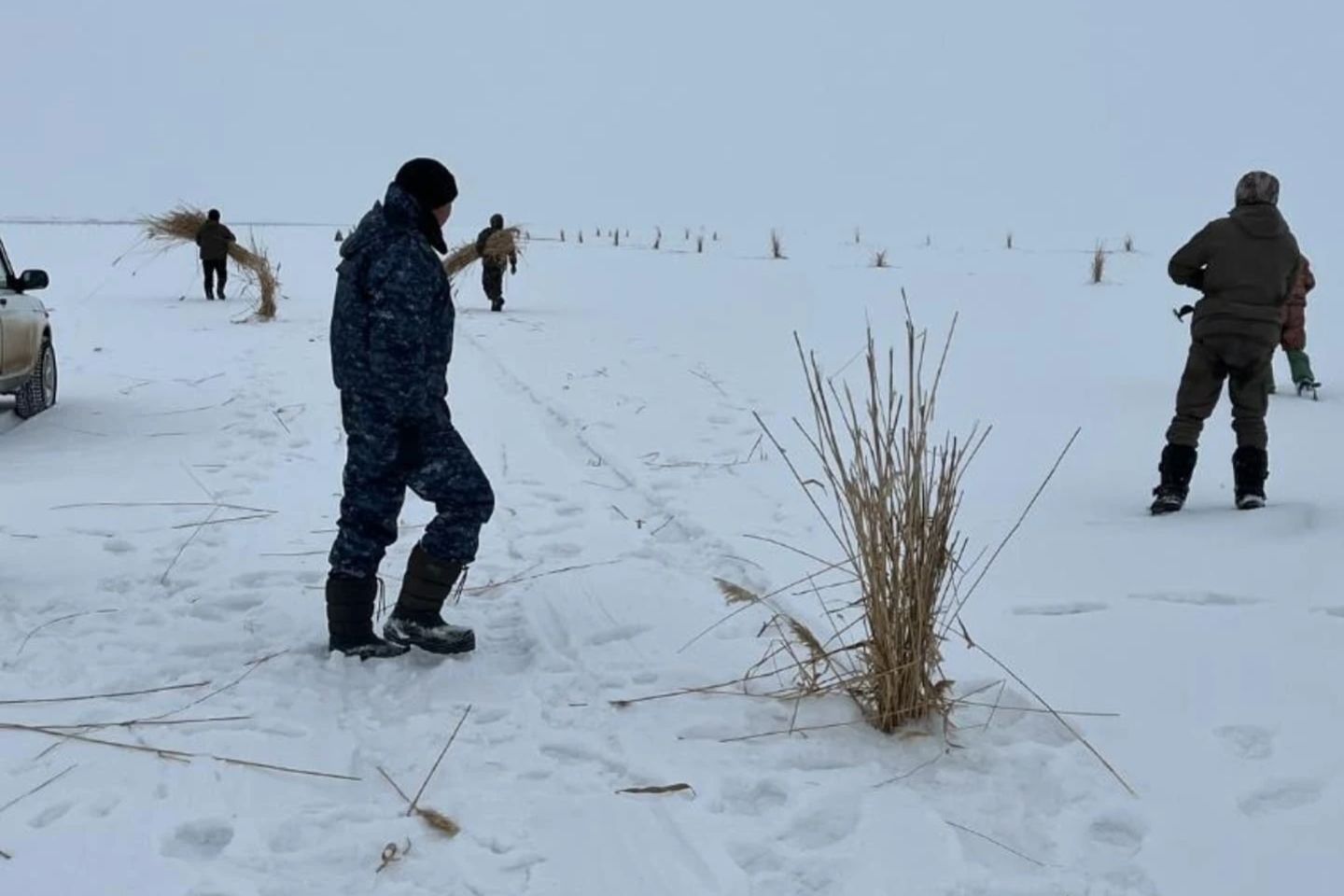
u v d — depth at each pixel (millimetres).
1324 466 6938
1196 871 2902
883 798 3227
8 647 4297
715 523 5945
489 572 5238
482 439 8219
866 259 27172
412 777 3381
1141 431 8188
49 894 2785
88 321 15992
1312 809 3164
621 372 11078
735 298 18859
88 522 5973
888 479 3596
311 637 4391
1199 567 5039
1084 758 3455
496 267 17328
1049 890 2811
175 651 4270
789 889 2836
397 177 4039
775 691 3904
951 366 11383
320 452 7812
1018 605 4676
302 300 19953
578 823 3119
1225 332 5828
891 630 3570
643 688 3961
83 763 3445
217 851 3061
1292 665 4027
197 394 10016
